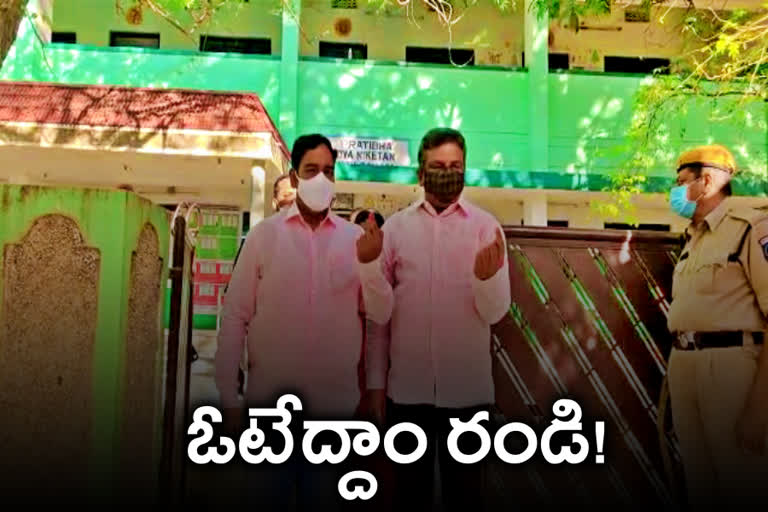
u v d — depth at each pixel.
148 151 8.20
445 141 2.72
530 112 12.24
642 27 13.36
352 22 13.19
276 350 2.66
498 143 12.31
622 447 3.31
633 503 3.28
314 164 2.73
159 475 3.13
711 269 2.85
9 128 8.09
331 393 2.69
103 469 2.70
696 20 8.98
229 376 2.67
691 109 12.00
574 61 13.38
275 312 2.68
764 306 2.67
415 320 2.71
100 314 2.75
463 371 2.67
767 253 2.67
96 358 2.74
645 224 12.73
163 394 3.62
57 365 2.71
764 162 12.13
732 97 11.21
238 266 2.78
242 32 12.84
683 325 2.93
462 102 12.30
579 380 3.33
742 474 2.71
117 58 11.59
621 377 3.34
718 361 2.78
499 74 12.41
